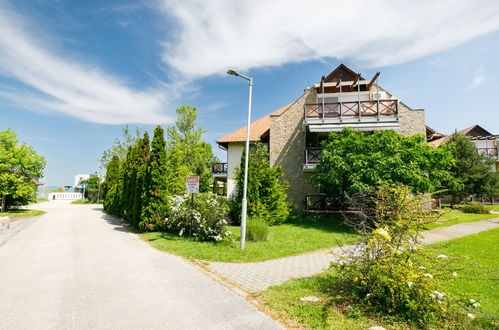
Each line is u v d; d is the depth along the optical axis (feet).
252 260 25.30
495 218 55.72
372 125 54.08
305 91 70.54
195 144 90.17
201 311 13.75
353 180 41.42
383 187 16.97
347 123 56.59
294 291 16.56
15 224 53.57
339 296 15.17
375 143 44.62
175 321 12.59
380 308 13.25
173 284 18.19
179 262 24.29
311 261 25.08
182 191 56.95
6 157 75.05
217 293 16.46
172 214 39.86
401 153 43.29
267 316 13.15
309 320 12.44
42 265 23.11
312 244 32.63
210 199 37.17
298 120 64.75
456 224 47.96
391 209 15.64
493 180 78.69
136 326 12.09
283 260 25.45
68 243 33.78
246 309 14.02
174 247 30.25
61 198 183.52
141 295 16.07
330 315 12.95
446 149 47.16
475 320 12.36
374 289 13.61
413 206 15.03
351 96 63.77
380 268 13.44
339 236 38.47
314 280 18.40
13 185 75.25
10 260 24.88
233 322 12.48
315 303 14.53
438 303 12.51
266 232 35.78
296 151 63.57
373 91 62.54
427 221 14.47
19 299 15.37
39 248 30.58
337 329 11.60
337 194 51.31
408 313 12.42
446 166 45.75
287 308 13.85
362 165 42.19
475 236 35.63
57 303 14.80
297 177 62.54
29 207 100.68
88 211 90.79
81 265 23.15
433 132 61.16
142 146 59.52
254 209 47.98
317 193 61.00
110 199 82.28
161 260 25.02
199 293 16.44
